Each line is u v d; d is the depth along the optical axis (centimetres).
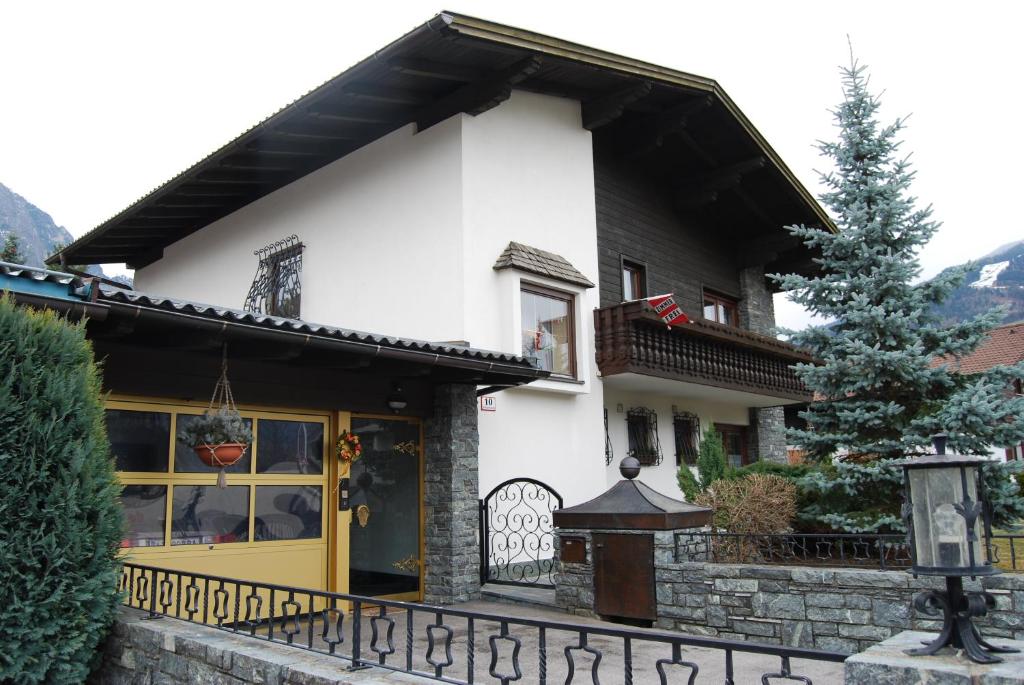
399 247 959
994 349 2602
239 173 1129
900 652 246
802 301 891
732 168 1283
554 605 720
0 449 425
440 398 798
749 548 761
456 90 923
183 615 602
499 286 922
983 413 750
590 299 1064
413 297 934
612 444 1145
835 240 866
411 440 797
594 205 1112
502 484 828
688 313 1337
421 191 945
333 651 383
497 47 824
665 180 1334
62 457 444
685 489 918
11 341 438
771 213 1455
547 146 1031
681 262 1342
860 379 820
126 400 593
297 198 1123
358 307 998
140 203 1191
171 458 616
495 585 812
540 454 948
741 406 1491
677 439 1312
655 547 655
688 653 556
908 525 270
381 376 753
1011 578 531
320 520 708
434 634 611
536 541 924
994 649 243
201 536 628
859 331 833
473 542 784
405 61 836
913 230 853
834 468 859
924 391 821
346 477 722
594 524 681
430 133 947
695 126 1206
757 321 1534
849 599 573
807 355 1373
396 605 357
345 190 1048
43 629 423
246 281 1198
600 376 1037
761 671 503
